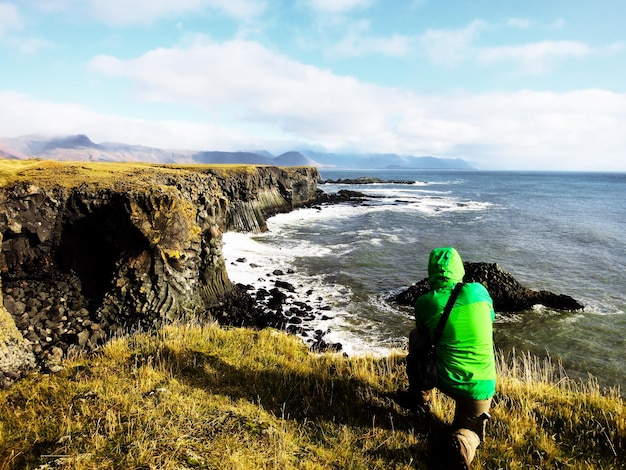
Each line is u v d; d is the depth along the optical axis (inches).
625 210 2650.1
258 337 334.3
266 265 1135.0
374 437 177.9
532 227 1878.7
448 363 152.9
